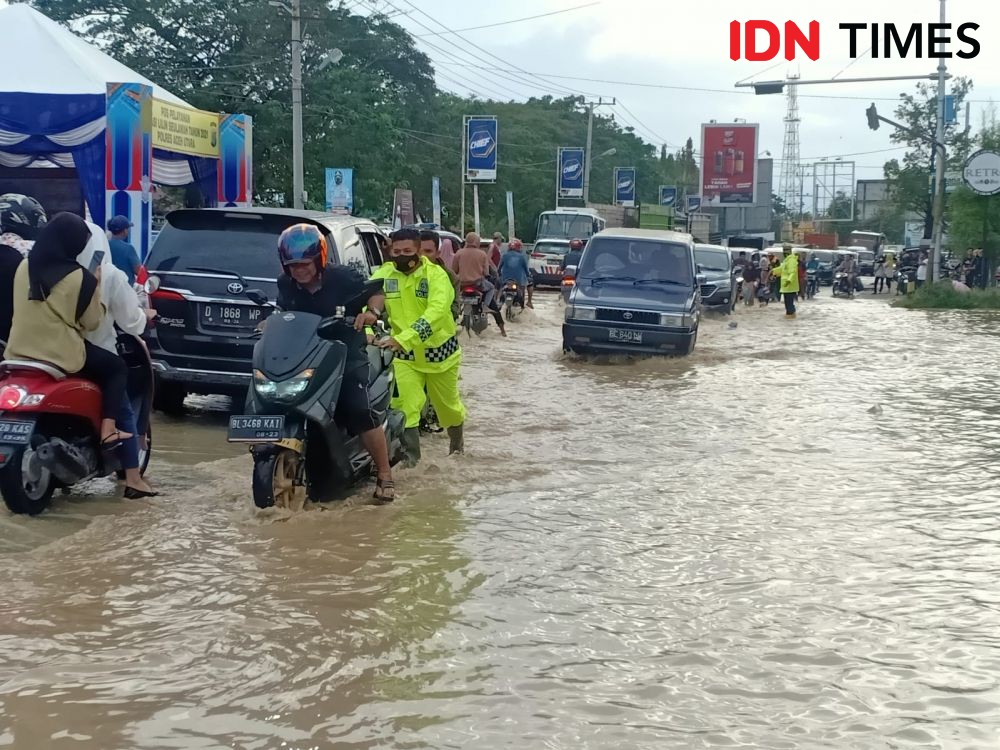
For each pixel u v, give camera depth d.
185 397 10.31
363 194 41.16
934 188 45.28
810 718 3.77
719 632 4.60
